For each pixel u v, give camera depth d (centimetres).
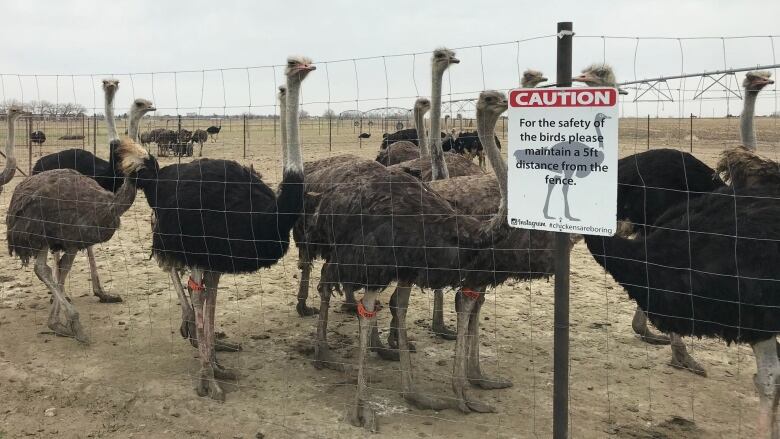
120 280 791
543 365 552
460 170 714
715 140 1892
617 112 274
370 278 439
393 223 432
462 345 470
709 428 445
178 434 442
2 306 694
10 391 503
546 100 290
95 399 490
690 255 381
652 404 480
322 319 548
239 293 750
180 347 588
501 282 460
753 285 362
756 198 392
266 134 4412
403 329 482
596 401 484
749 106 609
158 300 718
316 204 513
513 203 305
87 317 663
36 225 582
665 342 598
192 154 2738
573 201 290
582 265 885
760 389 381
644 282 391
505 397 493
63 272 615
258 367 549
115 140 709
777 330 368
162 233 493
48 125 2898
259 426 447
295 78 471
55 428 449
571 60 296
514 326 644
